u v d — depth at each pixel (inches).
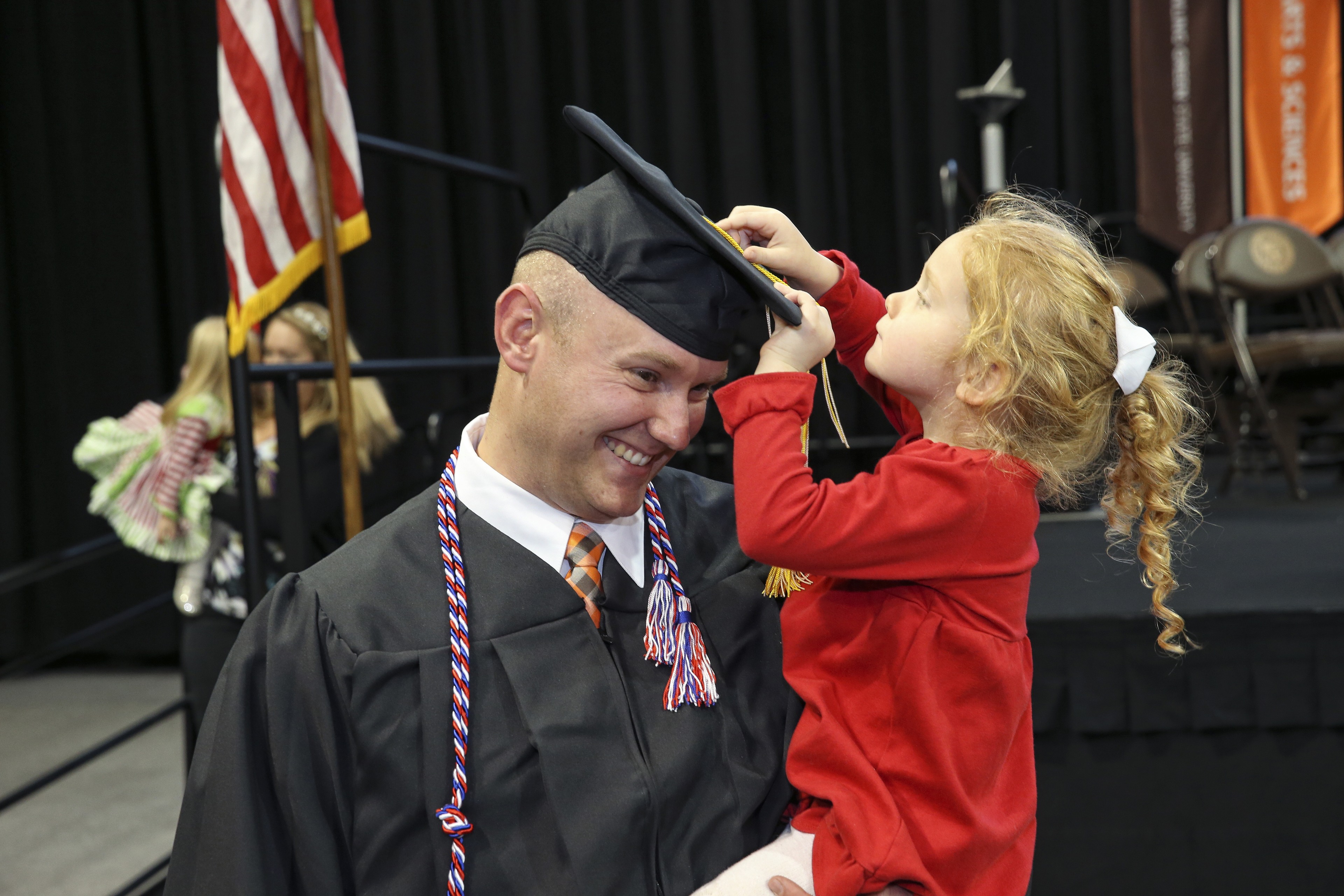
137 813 128.0
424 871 37.4
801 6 191.5
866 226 201.5
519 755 37.9
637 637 41.8
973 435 45.0
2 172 201.5
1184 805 87.9
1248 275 160.4
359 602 39.0
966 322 44.6
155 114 200.7
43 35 198.5
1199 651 87.0
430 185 199.8
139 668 199.8
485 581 39.8
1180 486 50.1
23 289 204.4
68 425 203.5
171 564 199.6
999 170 165.5
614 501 39.4
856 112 199.9
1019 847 45.1
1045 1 194.1
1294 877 87.0
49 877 110.7
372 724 37.6
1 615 202.7
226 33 83.0
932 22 191.8
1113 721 87.6
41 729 162.6
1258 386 158.9
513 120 198.4
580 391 37.5
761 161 195.5
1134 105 194.7
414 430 163.9
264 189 83.1
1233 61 191.9
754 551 42.1
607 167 203.0
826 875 40.0
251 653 38.9
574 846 37.0
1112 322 45.3
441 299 200.4
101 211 200.2
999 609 43.8
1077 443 44.6
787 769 43.3
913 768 42.1
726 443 174.6
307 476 106.3
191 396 111.1
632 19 195.6
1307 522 136.6
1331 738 86.7
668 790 39.2
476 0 197.2
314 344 116.6
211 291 200.7
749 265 38.3
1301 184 195.3
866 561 41.9
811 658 45.3
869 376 52.0
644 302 36.8
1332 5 191.5
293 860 38.1
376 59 197.9
